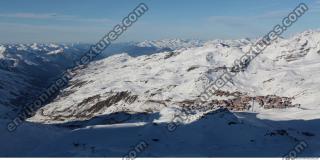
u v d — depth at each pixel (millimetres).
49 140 105438
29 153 85562
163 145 95688
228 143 99812
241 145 96688
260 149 91750
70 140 102312
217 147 93250
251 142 100812
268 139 104188
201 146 95125
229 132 107562
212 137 104375
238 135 105562
